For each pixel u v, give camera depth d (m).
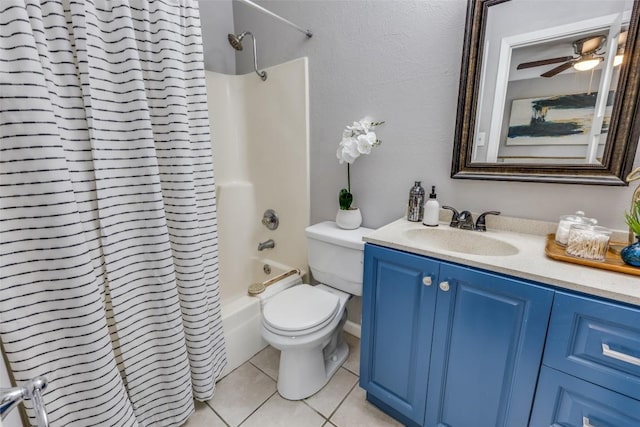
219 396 1.36
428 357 1.05
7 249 0.75
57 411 0.85
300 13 1.66
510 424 0.91
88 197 0.91
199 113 1.19
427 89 1.30
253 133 1.98
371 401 1.32
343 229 1.56
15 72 0.71
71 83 0.85
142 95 0.95
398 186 1.46
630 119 0.91
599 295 0.70
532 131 1.08
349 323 1.84
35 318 0.79
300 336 1.22
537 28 1.02
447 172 1.31
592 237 0.84
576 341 0.75
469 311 0.93
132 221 1.01
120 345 1.00
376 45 1.41
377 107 1.46
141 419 1.09
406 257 1.03
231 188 1.98
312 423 1.23
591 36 0.94
